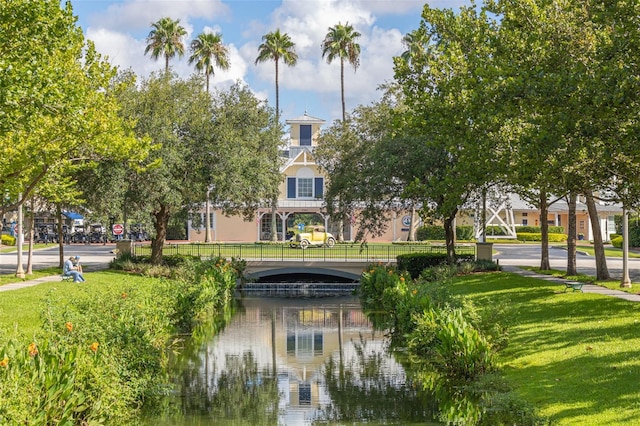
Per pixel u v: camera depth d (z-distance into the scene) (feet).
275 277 135.13
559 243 201.77
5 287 81.20
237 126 120.47
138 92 110.42
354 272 126.82
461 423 41.50
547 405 37.81
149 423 42.52
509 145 58.65
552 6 59.62
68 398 34.09
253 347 69.15
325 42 232.53
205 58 214.69
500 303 57.26
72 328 41.27
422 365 58.95
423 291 69.67
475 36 71.97
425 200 105.81
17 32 51.83
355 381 53.93
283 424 42.22
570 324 55.98
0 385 29.60
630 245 172.65
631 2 43.06
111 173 99.91
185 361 62.18
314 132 221.87
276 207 193.57
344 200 122.83
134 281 96.58
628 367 40.75
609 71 42.34
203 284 86.94
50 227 221.05
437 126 68.39
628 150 43.50
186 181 112.06
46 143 64.95
